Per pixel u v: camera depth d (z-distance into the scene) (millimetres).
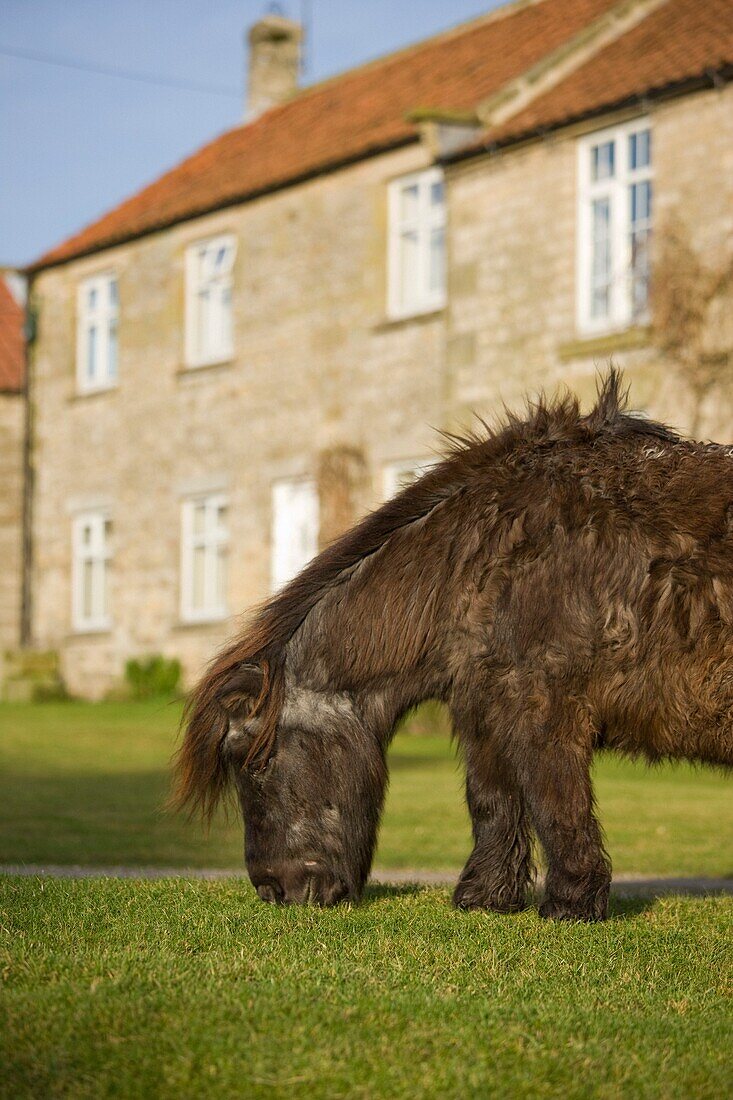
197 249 26062
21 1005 4488
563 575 5777
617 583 5727
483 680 5883
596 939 5703
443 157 20547
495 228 20172
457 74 23391
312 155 23719
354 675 5980
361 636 5969
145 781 14555
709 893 7855
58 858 9531
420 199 22016
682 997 5055
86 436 28219
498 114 20391
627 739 5852
